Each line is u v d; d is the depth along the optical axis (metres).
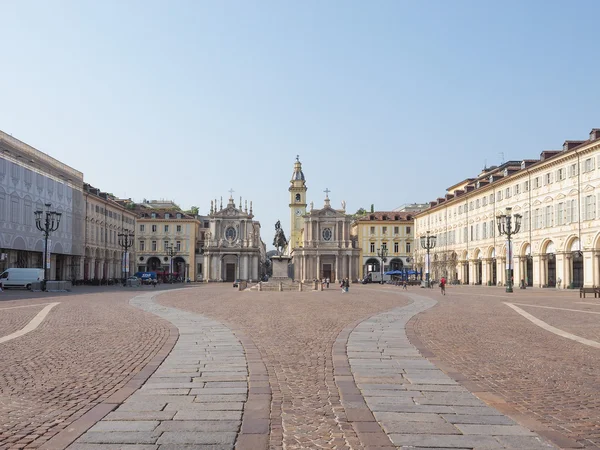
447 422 8.96
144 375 12.54
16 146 71.25
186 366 13.66
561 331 21.30
